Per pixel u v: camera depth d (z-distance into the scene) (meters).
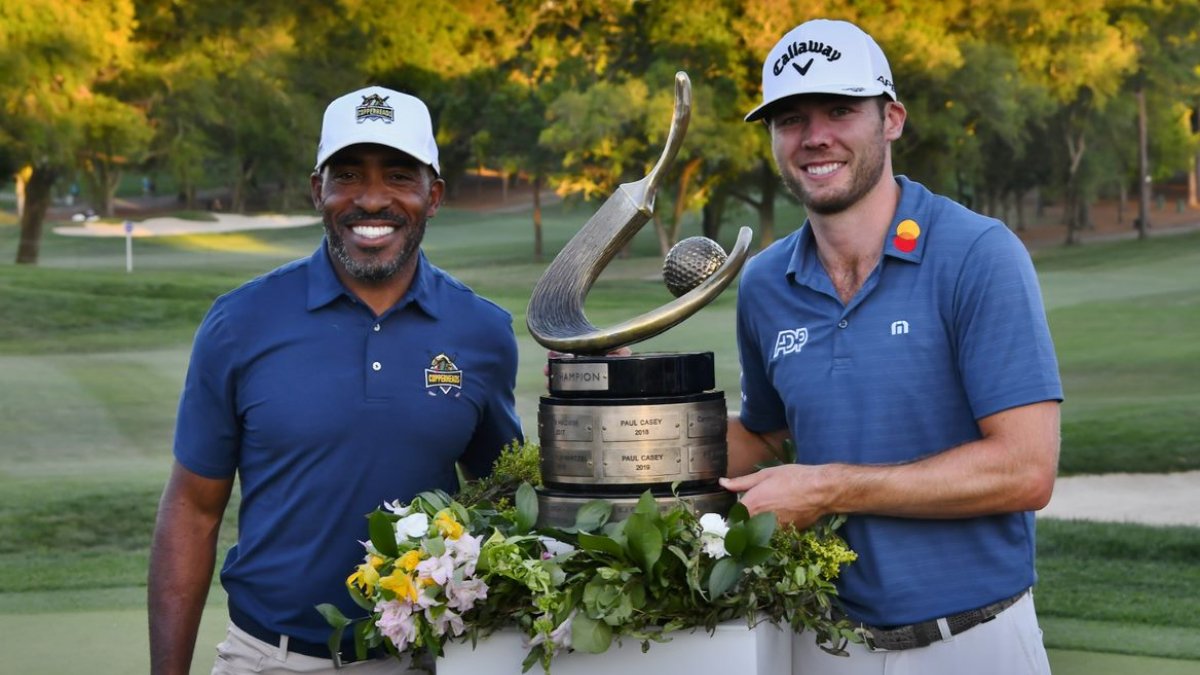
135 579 8.06
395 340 3.00
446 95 39.34
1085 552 9.32
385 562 2.39
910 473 2.65
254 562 3.01
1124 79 44.84
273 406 2.96
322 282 3.00
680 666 2.36
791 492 2.58
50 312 26.25
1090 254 43.25
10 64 30.67
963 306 2.77
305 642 2.98
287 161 40.25
